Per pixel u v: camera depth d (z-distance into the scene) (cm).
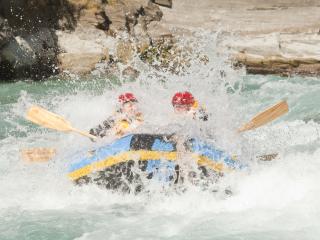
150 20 6125
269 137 2783
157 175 1925
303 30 6028
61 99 3834
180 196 1903
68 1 5416
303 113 3381
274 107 2320
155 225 1705
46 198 1959
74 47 5166
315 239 1541
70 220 1756
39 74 4866
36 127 3159
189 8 7600
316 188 1900
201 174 1942
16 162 2397
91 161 2017
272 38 5541
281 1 8238
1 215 1805
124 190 1947
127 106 2197
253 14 7656
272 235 1581
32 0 5269
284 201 1820
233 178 1975
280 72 4903
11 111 3578
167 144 1984
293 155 2316
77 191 1995
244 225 1666
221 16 7438
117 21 5666
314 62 4869
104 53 5047
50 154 2266
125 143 1994
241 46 5300
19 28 5156
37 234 1642
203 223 1702
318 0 8256
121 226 1700
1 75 4731
